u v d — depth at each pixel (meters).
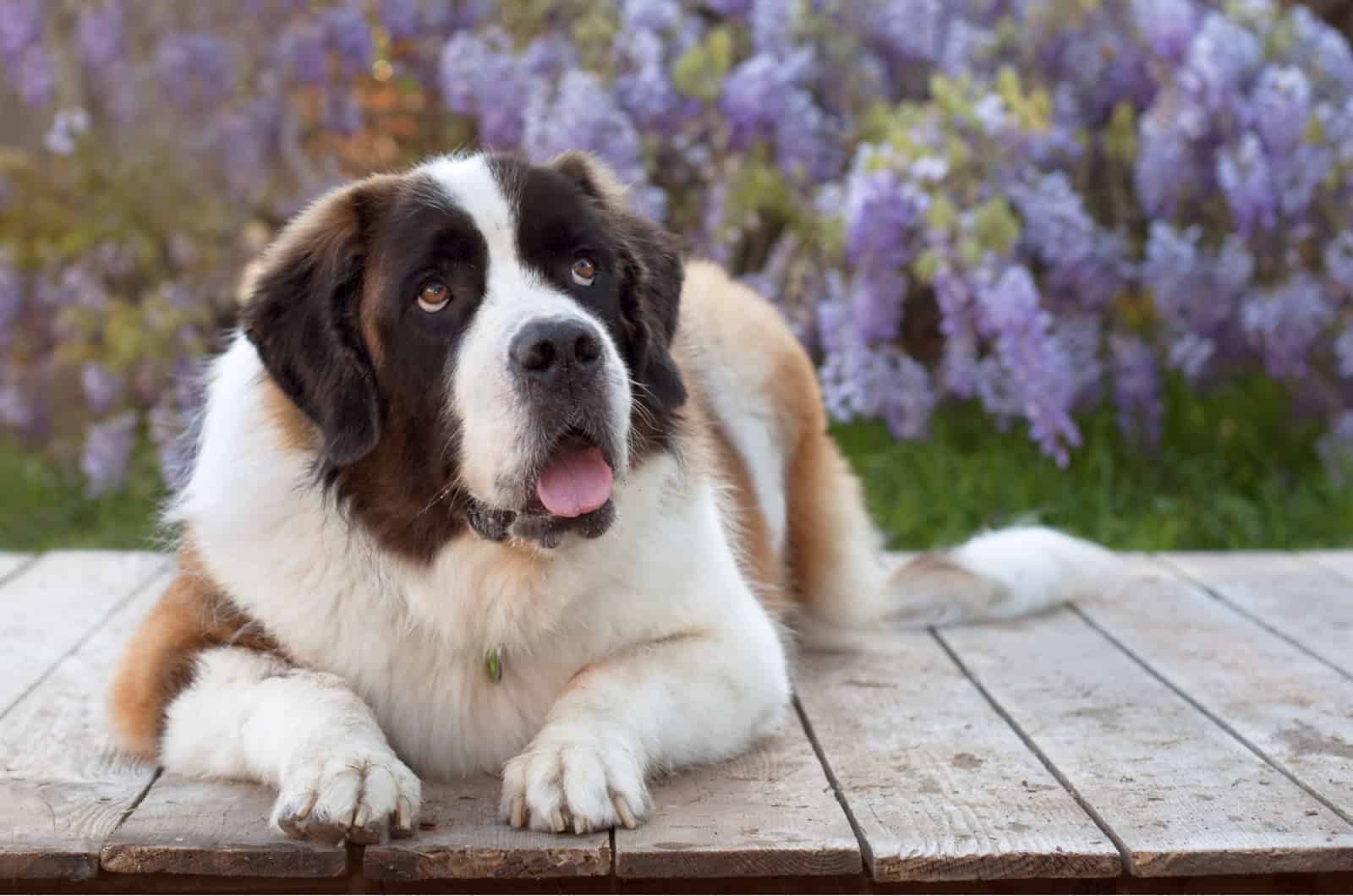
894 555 6.61
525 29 8.38
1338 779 3.82
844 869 3.33
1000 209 7.24
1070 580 5.71
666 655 3.90
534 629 3.86
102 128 9.18
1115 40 8.09
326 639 3.84
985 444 8.27
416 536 3.75
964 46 8.11
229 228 8.95
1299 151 7.56
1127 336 7.97
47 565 6.38
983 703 4.54
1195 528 7.60
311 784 3.30
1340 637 5.21
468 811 3.62
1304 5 8.91
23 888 3.33
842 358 7.45
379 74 9.01
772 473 5.18
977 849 3.34
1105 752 4.05
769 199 7.79
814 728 4.30
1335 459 7.87
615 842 3.37
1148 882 3.38
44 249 8.80
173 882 3.36
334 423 3.70
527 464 3.45
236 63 8.88
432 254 3.62
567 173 4.12
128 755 4.01
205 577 3.96
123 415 8.57
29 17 9.00
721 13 8.27
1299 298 7.67
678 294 4.21
